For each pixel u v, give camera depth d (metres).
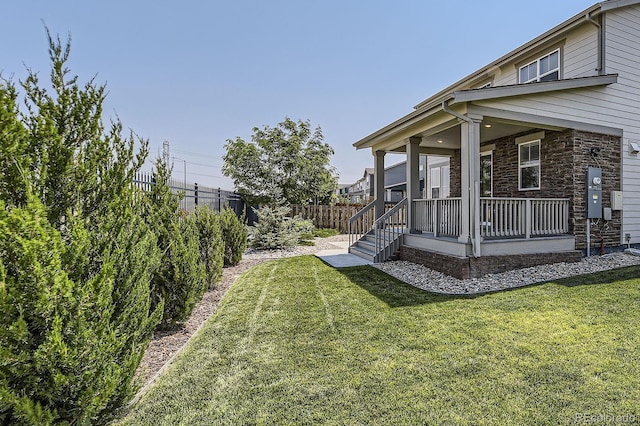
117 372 2.01
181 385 2.80
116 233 2.29
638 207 8.52
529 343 3.42
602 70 7.95
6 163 1.71
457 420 2.29
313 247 11.86
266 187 16.61
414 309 4.64
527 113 6.88
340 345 3.51
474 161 6.37
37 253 1.63
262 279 6.77
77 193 2.06
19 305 1.60
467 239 6.43
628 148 8.32
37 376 1.70
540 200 7.28
